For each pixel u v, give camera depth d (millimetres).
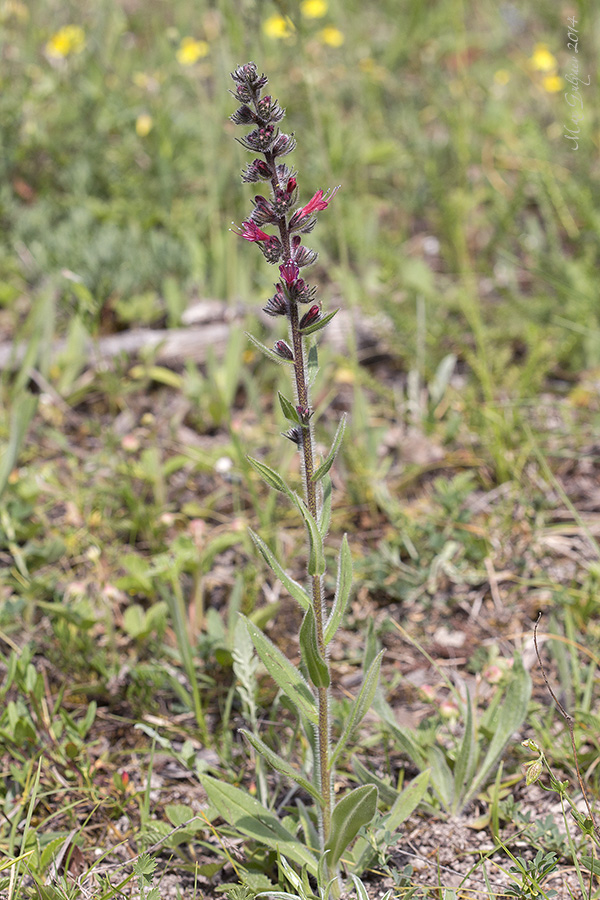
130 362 1571
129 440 1333
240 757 1110
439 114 2287
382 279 1517
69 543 1286
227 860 1040
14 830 1030
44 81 2195
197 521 1229
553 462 1375
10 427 1409
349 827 976
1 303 1734
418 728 1100
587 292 1581
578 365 1540
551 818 1029
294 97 2207
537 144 1811
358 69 2418
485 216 1957
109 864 1041
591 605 1196
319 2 2260
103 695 1160
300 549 1287
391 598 1246
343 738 977
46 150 2096
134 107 2256
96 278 1672
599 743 1082
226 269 1736
